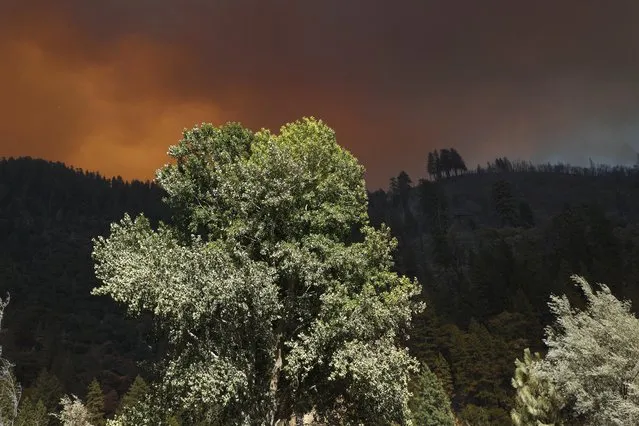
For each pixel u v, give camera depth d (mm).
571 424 23328
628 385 18578
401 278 21188
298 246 20000
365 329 18828
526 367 24453
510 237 150750
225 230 20391
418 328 72125
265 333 18797
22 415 48000
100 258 19984
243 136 24609
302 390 20844
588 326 21750
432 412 47594
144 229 21719
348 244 22875
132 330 127312
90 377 96125
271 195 20078
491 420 57625
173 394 19078
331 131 23250
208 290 16578
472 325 72688
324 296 18516
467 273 129125
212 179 22641
